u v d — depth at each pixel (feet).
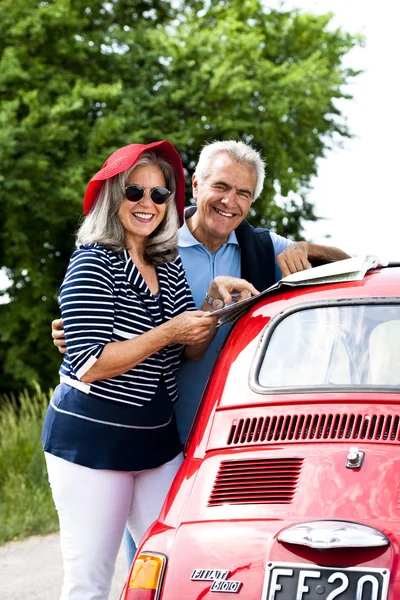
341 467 10.34
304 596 9.58
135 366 13.03
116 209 13.24
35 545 27.27
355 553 9.54
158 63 64.80
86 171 59.62
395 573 9.37
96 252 12.89
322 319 12.14
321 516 9.97
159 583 10.37
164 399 13.48
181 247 15.89
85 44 63.72
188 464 11.63
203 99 62.90
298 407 11.25
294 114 64.44
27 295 64.44
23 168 58.03
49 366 64.13
